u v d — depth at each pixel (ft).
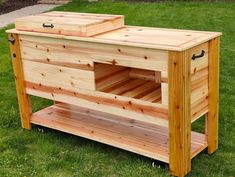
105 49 9.27
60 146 10.66
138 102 9.20
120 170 9.45
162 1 27.09
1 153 10.37
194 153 9.44
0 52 18.13
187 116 8.74
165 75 8.57
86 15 10.80
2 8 28.63
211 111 9.68
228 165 9.57
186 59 8.36
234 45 17.94
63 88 10.43
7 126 11.79
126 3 26.30
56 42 10.10
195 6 24.79
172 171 9.09
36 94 11.09
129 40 9.02
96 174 9.32
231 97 13.12
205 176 9.15
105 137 10.18
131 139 9.99
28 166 9.75
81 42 9.62
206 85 9.34
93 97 9.93
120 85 10.41
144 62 8.79
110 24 10.05
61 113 11.76
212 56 9.23
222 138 10.73
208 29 20.24
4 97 13.75
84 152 10.32
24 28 10.67
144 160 9.81
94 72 9.71
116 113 9.66
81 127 10.79
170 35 9.29
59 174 9.43
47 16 10.89
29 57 10.84
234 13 22.86
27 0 30.86
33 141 10.98
